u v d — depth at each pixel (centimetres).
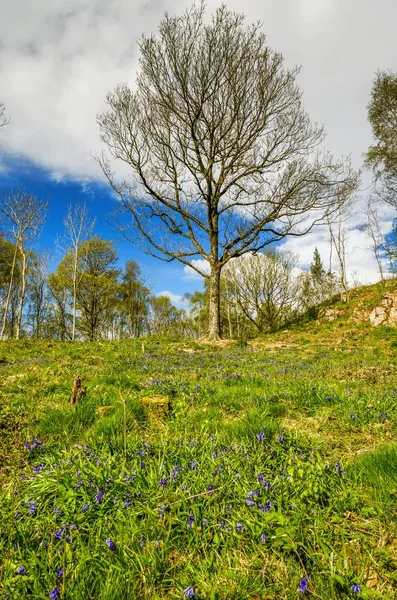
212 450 369
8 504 287
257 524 246
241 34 2144
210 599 191
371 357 1471
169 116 2319
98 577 210
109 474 312
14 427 473
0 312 5375
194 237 2488
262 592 199
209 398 621
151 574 212
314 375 920
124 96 2292
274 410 552
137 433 458
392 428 472
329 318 2888
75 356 1437
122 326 6856
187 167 2402
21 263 4791
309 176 2341
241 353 1675
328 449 411
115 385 740
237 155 2334
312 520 256
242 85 2203
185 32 2147
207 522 256
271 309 4872
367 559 223
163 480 297
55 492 298
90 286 4997
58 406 579
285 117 2300
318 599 193
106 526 257
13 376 898
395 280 3011
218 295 2425
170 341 2225
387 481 305
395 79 2955
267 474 322
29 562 219
